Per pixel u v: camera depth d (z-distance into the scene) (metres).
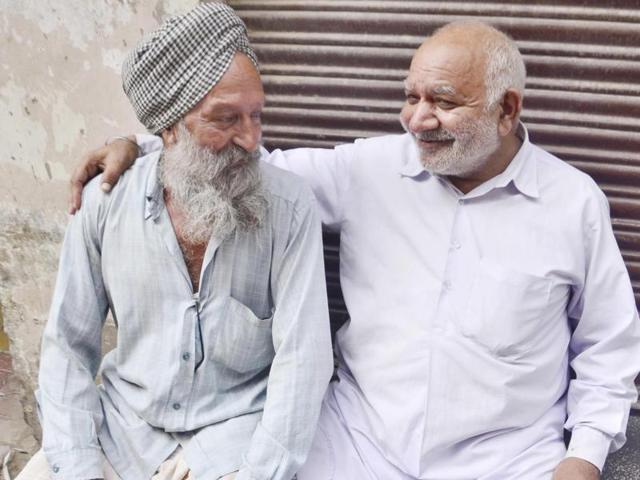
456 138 1.70
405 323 1.87
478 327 1.80
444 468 1.87
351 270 2.00
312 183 2.02
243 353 1.74
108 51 2.29
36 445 3.08
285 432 1.62
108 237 1.69
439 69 1.65
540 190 1.83
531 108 2.12
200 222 1.57
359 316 1.95
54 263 2.74
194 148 1.54
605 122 2.08
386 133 2.27
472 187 1.86
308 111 2.29
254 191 1.62
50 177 2.56
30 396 3.11
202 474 1.66
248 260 1.68
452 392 1.83
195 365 1.71
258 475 1.60
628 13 1.93
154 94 1.52
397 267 1.91
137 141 1.84
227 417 1.75
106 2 2.23
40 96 2.44
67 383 1.71
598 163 2.14
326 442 1.93
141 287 1.69
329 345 1.72
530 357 1.83
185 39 1.46
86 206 1.70
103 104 2.38
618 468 2.08
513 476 1.82
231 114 1.51
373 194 1.96
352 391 2.01
